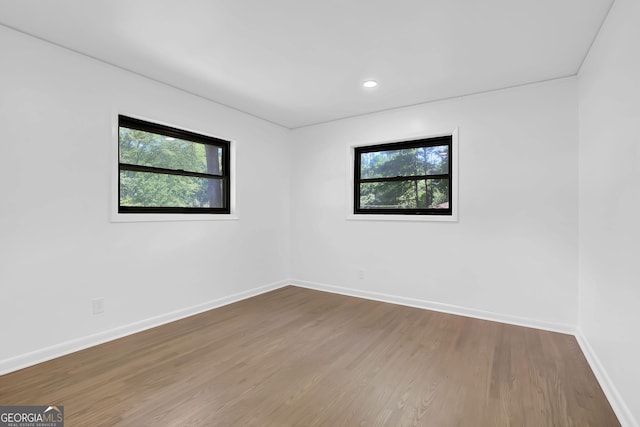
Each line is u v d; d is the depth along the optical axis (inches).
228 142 151.5
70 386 77.7
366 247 158.7
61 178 94.7
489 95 127.9
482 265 129.0
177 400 72.5
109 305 105.7
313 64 106.7
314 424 64.7
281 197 179.5
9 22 82.8
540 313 118.0
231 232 149.6
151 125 120.6
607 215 80.3
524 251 120.8
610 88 77.6
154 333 112.0
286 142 183.3
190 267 131.6
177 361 91.3
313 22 83.0
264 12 78.7
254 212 161.8
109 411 68.1
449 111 136.3
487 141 128.0
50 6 75.9
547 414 68.5
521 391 77.1
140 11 78.2
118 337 107.4
